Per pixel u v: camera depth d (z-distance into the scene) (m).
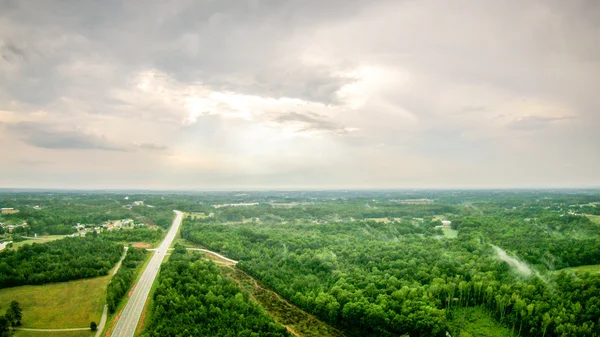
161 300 169.88
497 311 178.50
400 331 170.88
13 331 160.38
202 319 163.00
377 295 190.12
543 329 155.62
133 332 161.62
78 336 159.38
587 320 151.88
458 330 171.38
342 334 178.75
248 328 159.50
